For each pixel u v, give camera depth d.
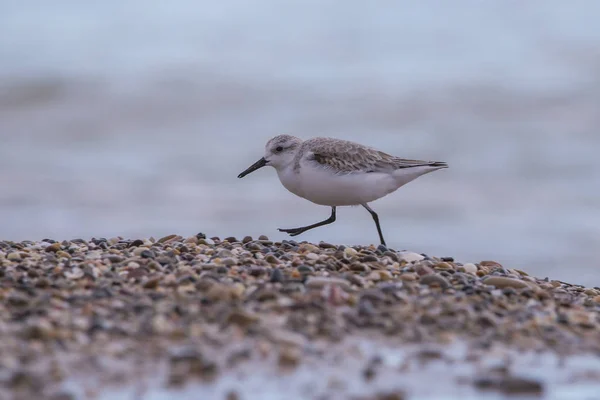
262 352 9.02
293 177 14.49
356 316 9.97
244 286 10.71
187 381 8.41
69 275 10.99
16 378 8.12
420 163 14.27
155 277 10.94
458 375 8.88
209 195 28.59
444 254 23.42
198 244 13.38
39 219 25.98
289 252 12.70
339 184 13.93
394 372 8.85
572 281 21.38
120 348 8.91
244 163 32.59
